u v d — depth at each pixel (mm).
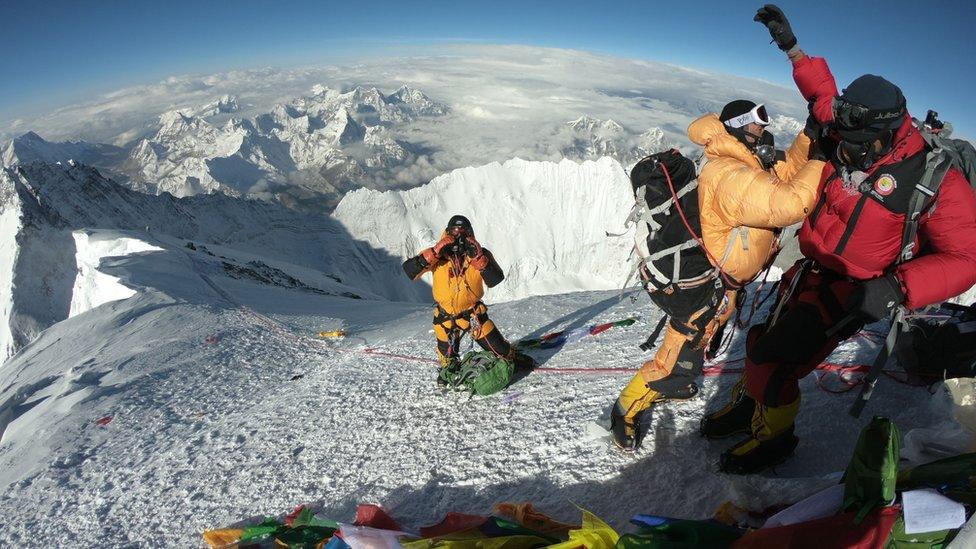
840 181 2951
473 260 5949
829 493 2607
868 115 2646
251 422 7340
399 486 4891
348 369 9141
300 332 14242
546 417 5277
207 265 32656
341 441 6051
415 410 6336
